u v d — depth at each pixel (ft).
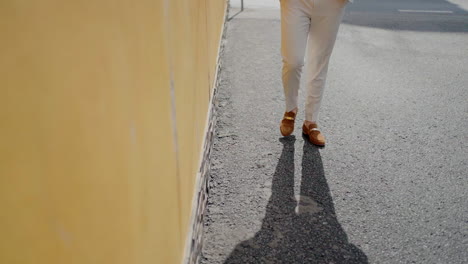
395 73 16.58
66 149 1.71
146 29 3.15
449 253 7.22
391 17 26.61
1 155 1.28
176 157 4.56
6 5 1.30
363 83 15.31
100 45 2.13
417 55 19.17
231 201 8.50
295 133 11.37
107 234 2.24
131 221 2.72
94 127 2.02
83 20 1.90
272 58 17.93
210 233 7.57
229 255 7.04
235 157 10.13
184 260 5.10
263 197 8.64
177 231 4.69
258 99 13.69
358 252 7.20
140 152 2.93
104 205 2.18
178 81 4.73
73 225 1.79
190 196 6.00
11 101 1.32
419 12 28.58
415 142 11.11
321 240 7.47
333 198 8.66
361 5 30.37
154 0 3.49
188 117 5.64
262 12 26.55
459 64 18.07
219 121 12.03
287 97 10.47
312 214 8.16
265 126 11.77
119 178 2.44
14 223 1.35
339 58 18.25
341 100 13.69
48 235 1.57
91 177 1.99
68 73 1.73
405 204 8.52
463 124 12.28
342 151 10.52
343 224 7.90
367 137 11.28
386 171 9.70
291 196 8.70
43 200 1.53
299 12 9.02
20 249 1.38
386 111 12.98
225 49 19.07
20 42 1.37
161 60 3.71
